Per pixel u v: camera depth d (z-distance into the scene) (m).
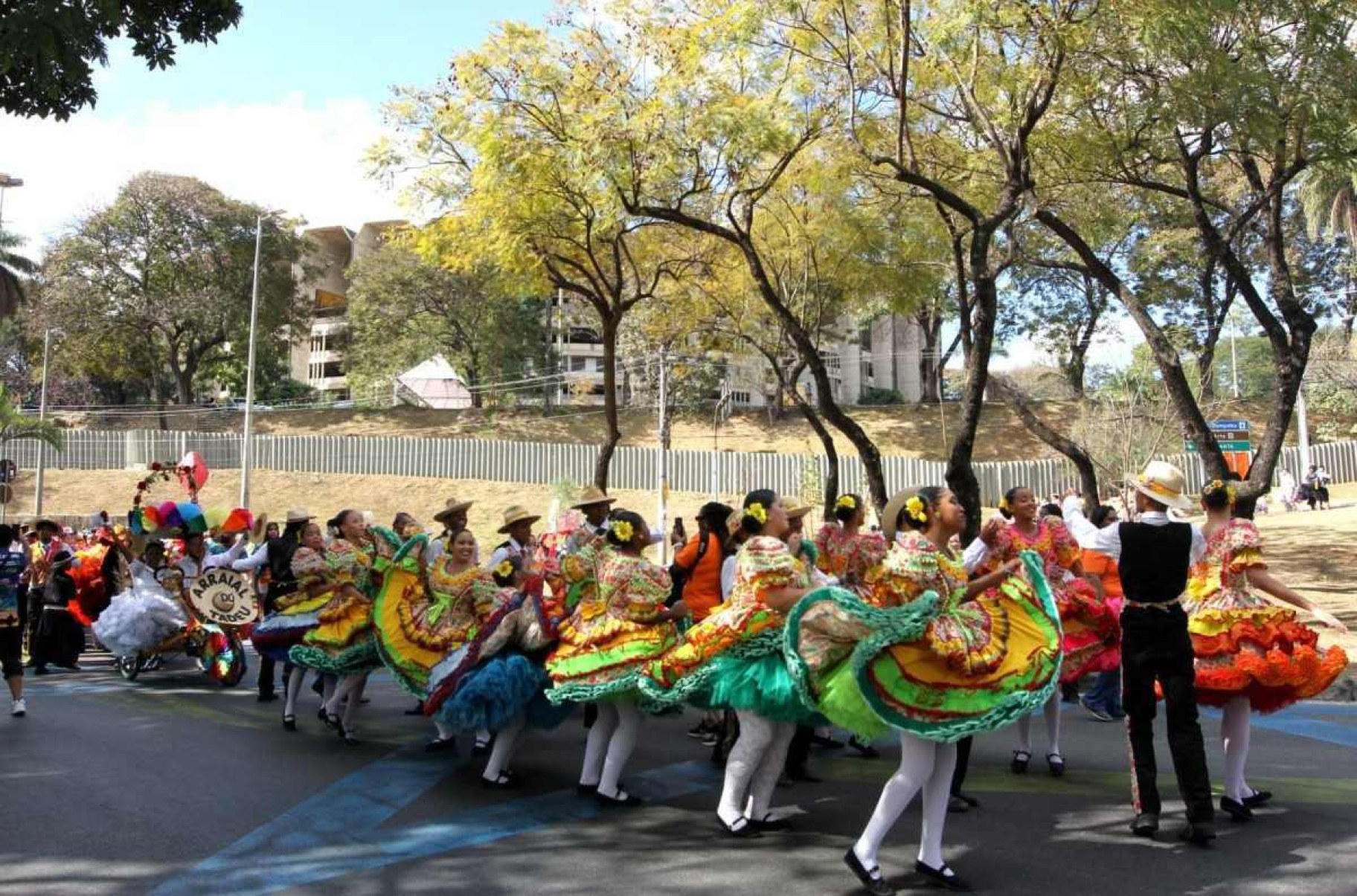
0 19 9.94
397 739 8.69
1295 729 8.64
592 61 15.19
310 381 72.12
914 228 17.78
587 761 6.80
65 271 48.78
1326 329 41.47
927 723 4.84
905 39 13.42
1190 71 13.17
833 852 5.57
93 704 10.55
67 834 5.98
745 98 14.14
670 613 6.45
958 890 4.92
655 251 19.00
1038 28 12.67
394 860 5.52
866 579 6.57
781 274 18.69
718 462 38.75
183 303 48.56
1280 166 14.84
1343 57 13.03
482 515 38.41
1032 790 6.73
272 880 5.21
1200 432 15.00
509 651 7.18
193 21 11.34
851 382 66.06
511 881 5.17
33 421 38.28
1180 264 36.09
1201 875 5.07
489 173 14.85
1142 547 5.73
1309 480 32.62
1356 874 5.03
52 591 13.33
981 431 44.16
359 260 54.38
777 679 5.63
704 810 6.44
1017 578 5.56
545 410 50.41
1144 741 5.79
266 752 8.12
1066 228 15.18
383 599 8.12
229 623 11.75
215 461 44.09
